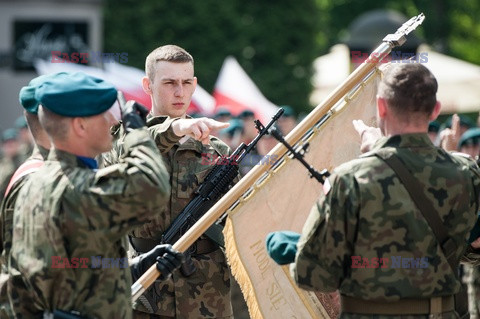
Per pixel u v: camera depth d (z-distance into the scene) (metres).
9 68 39.81
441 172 7.91
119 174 7.59
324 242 7.92
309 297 9.85
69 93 7.66
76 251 7.61
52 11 40.00
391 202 7.79
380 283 7.83
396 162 7.88
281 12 43.81
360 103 9.87
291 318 9.80
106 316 7.66
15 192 8.27
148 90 11.30
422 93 7.93
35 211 7.71
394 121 8.04
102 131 7.85
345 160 9.84
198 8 41.97
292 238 8.47
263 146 19.36
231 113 25.22
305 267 8.02
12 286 7.93
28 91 8.49
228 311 10.88
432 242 7.88
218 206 9.36
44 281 7.65
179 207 10.63
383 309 7.92
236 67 28.12
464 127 21.81
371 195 7.79
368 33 33.44
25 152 27.41
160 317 10.61
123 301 7.79
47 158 8.05
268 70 43.66
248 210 9.66
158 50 11.18
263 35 43.59
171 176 10.66
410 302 7.90
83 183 7.61
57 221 7.60
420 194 7.85
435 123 19.45
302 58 44.16
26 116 8.52
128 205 7.55
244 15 43.66
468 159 8.28
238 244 9.62
